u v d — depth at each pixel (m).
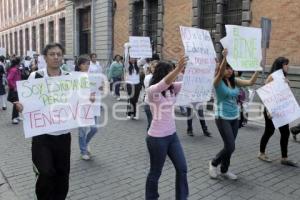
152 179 4.13
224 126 5.10
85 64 6.14
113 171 5.72
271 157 6.51
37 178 3.65
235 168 5.87
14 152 6.91
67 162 3.85
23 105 3.73
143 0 19.39
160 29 18.05
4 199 4.71
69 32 28.47
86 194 4.82
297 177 5.48
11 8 49.97
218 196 4.74
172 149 4.09
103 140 7.79
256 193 4.85
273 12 12.73
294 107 5.82
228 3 14.82
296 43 12.02
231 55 4.95
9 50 52.16
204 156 6.55
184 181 4.09
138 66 10.90
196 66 4.23
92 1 24.08
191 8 16.20
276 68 6.03
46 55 3.89
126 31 21.14
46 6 35.03
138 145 7.36
